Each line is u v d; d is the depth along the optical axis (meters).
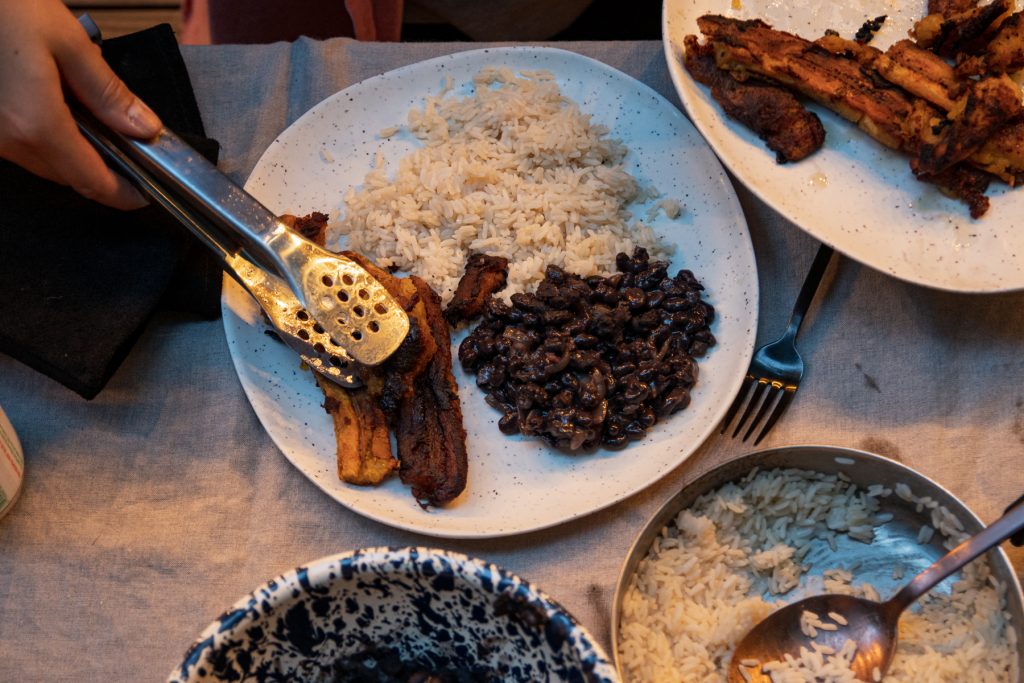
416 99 0.80
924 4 0.75
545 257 0.74
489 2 1.00
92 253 0.71
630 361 0.69
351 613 0.57
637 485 0.66
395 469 0.67
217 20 0.96
